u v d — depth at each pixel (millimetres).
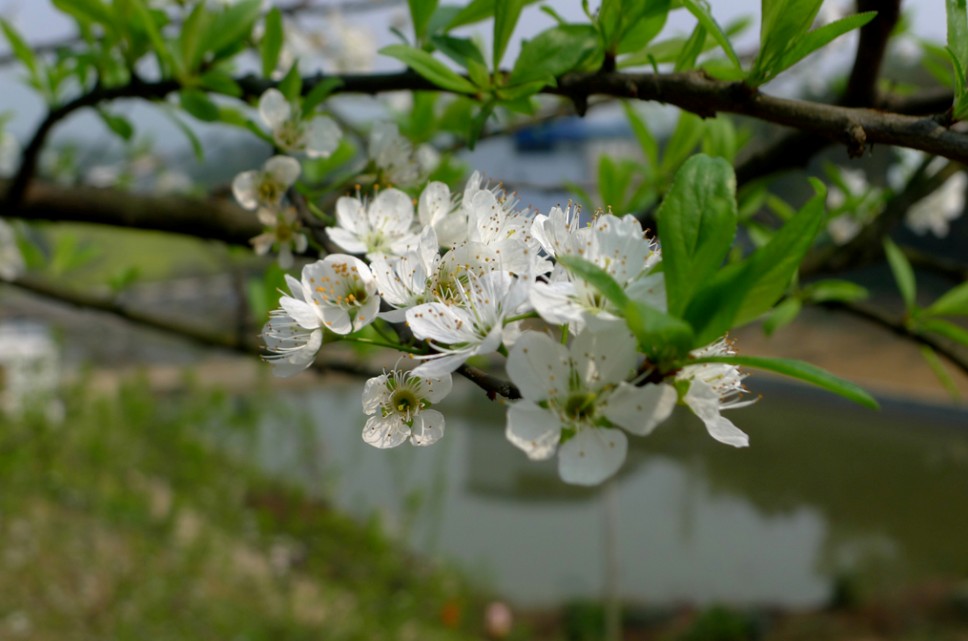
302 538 1755
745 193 409
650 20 242
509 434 179
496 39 255
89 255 512
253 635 1372
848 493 2459
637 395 180
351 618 1521
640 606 1887
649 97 230
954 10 198
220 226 358
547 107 485
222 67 353
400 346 201
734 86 216
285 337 207
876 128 203
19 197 357
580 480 177
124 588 1363
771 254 177
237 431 1953
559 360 181
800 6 206
